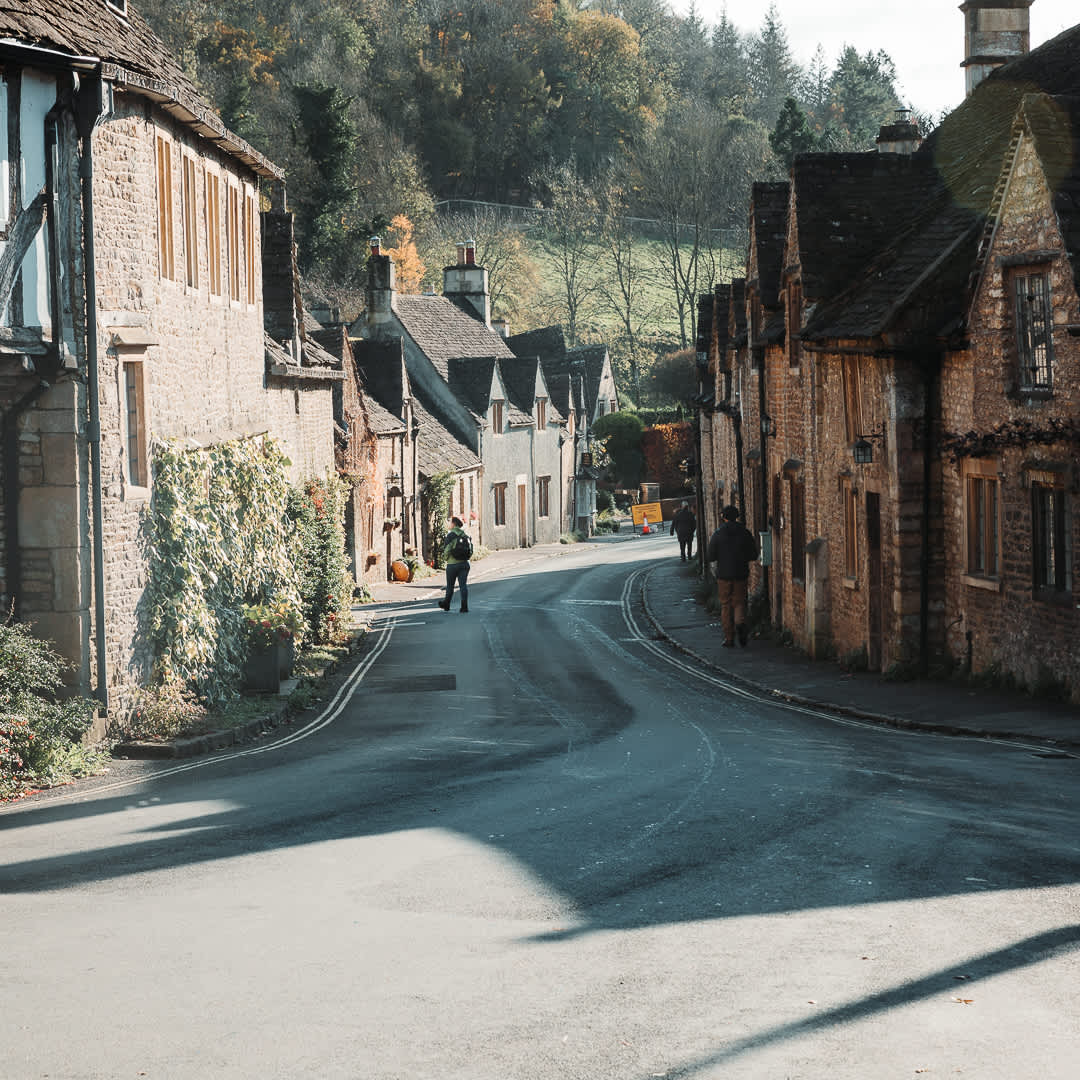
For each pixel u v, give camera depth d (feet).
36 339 43.65
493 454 181.78
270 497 68.23
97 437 46.32
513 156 332.19
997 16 79.15
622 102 348.38
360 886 25.72
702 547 130.11
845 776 37.22
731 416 103.86
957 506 59.00
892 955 20.47
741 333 97.04
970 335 56.44
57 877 27.53
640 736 47.60
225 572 59.77
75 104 45.50
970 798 33.45
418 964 20.57
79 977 20.25
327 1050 16.96
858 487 66.08
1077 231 48.96
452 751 45.01
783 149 286.66
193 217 59.82
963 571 58.70
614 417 253.24
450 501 161.99
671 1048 16.81
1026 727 46.60
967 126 75.25
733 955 20.67
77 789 40.04
